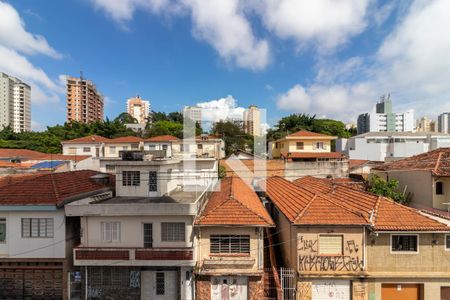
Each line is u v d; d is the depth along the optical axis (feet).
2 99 332.60
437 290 47.16
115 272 51.57
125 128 245.86
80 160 125.18
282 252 61.77
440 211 64.39
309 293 48.03
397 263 47.93
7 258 52.16
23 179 65.16
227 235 51.60
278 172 120.57
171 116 290.97
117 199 59.31
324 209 51.01
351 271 47.83
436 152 80.64
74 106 357.61
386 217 49.29
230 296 50.31
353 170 120.06
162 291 52.49
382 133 178.60
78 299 52.39
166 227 52.03
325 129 217.97
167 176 65.57
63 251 52.31
